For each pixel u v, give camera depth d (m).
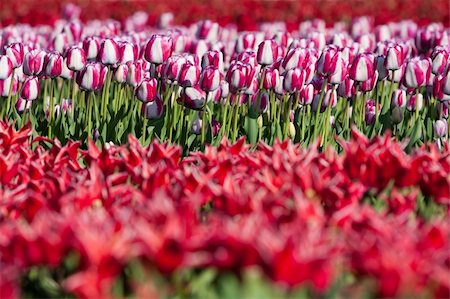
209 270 4.42
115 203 5.27
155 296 4.11
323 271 4.08
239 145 6.63
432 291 4.29
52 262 4.45
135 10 19.50
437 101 9.54
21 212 5.25
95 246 4.22
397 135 9.02
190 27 14.30
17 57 8.36
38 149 6.77
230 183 5.46
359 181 5.82
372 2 20.36
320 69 8.09
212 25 11.27
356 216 4.85
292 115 9.16
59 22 13.03
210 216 5.25
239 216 5.09
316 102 8.94
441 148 8.53
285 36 10.73
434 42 10.92
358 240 4.61
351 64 8.68
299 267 4.03
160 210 4.68
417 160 5.68
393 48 8.65
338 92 8.95
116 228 4.61
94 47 9.02
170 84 8.59
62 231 4.41
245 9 19.02
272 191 5.61
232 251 4.18
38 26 14.80
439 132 8.67
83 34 12.53
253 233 4.30
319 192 5.46
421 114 9.60
